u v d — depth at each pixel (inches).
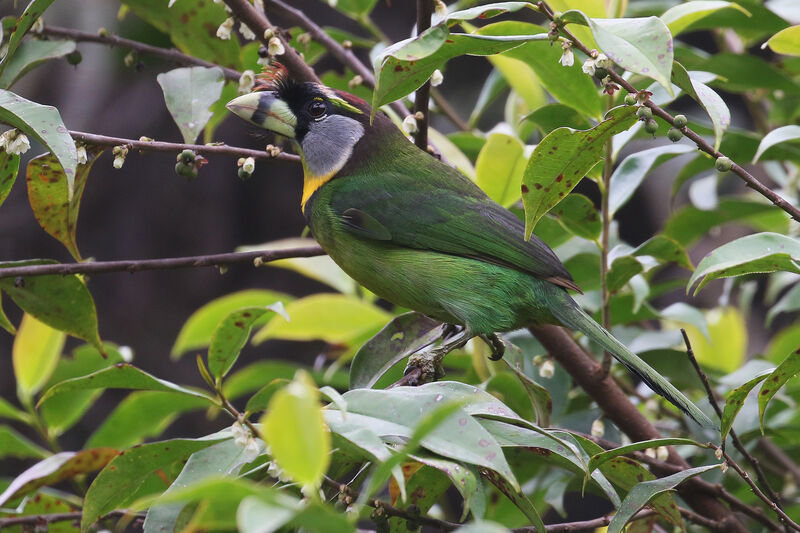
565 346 291.9
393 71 211.2
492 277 290.2
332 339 352.5
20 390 320.5
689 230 362.9
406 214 297.0
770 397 212.7
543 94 356.2
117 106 586.6
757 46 527.2
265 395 225.1
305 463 120.1
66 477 267.1
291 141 326.6
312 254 285.3
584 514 585.0
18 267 257.9
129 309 624.4
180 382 622.5
